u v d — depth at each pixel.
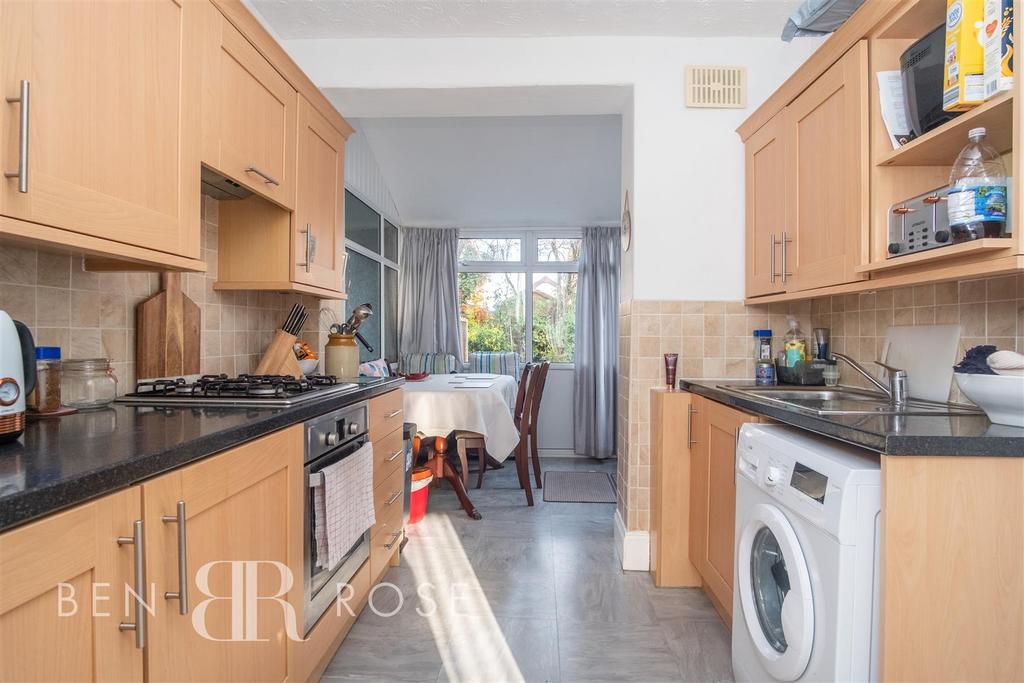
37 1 0.90
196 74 1.36
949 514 1.08
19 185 0.85
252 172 1.66
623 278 2.89
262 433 1.24
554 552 2.76
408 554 2.72
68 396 1.38
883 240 1.60
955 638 1.08
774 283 2.23
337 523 1.63
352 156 3.96
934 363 1.79
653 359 2.58
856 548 1.10
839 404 1.77
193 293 1.90
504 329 5.33
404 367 4.93
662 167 2.59
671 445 2.36
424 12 2.38
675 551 2.36
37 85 0.90
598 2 2.30
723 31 2.53
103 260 1.45
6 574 0.62
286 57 1.83
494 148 4.32
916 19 1.49
